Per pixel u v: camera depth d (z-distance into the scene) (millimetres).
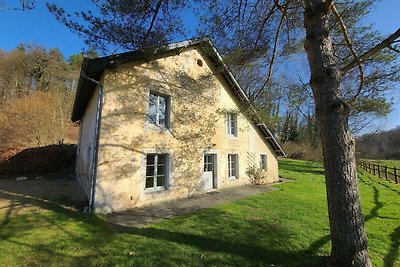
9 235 5137
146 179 9016
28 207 7227
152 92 9578
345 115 4328
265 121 11070
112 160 7836
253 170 14773
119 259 4391
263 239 5562
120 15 6230
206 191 11398
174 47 9375
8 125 20531
